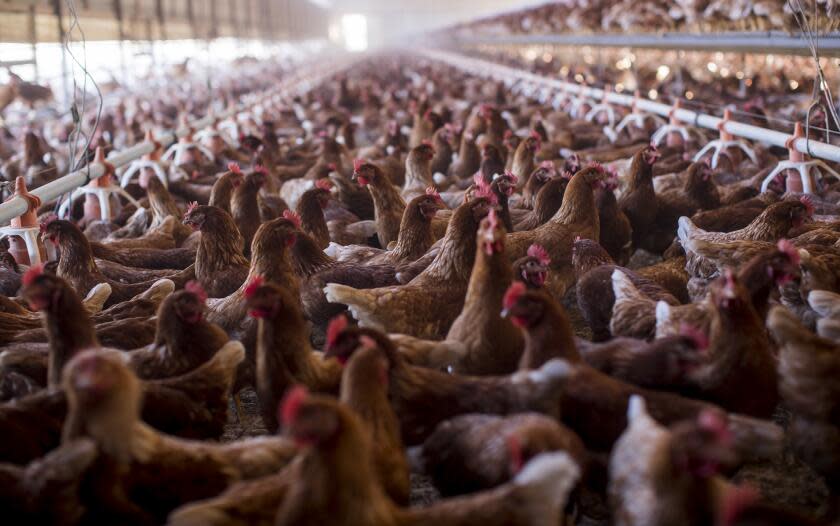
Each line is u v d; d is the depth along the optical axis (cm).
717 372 401
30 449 371
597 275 578
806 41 1010
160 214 867
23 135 1509
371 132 1739
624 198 841
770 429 345
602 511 418
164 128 1662
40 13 1652
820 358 375
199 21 3675
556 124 1617
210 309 555
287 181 1128
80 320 420
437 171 1246
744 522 272
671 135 1258
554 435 334
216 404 427
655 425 331
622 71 2628
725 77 2120
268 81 3350
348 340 395
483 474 347
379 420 346
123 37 2417
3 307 553
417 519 297
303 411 269
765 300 448
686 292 631
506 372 475
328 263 623
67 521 313
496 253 467
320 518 271
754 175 995
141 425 348
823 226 671
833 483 384
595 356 430
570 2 2500
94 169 891
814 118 1126
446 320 551
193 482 344
